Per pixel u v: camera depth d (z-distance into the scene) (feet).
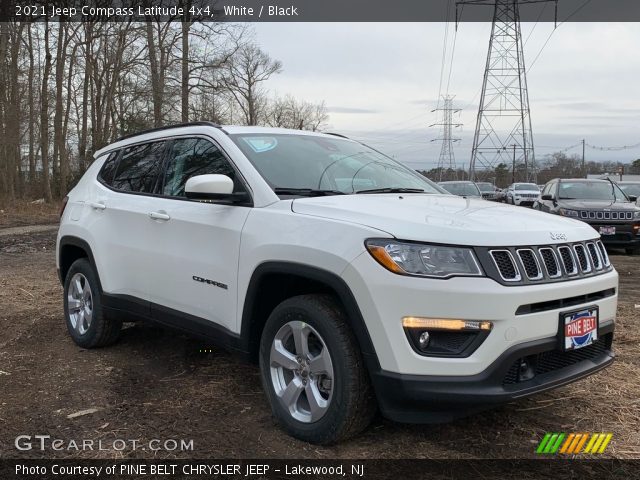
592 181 43.39
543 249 9.95
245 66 158.81
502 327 9.07
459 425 11.23
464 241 9.29
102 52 113.80
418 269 9.13
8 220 74.18
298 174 12.46
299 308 10.41
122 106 111.96
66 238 17.10
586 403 12.36
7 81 92.48
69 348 16.40
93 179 17.20
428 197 12.47
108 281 15.34
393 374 9.17
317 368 10.18
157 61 102.01
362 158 14.61
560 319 9.75
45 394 12.89
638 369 14.48
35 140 118.52
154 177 14.66
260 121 180.96
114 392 13.00
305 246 10.15
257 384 13.47
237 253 11.46
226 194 11.57
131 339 17.21
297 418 10.59
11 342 16.94
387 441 10.52
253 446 10.39
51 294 24.09
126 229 14.69
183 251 12.86
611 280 11.14
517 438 10.74
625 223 36.70
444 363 9.00
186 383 13.56
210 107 105.19
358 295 9.41
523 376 9.56
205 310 12.40
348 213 10.28
